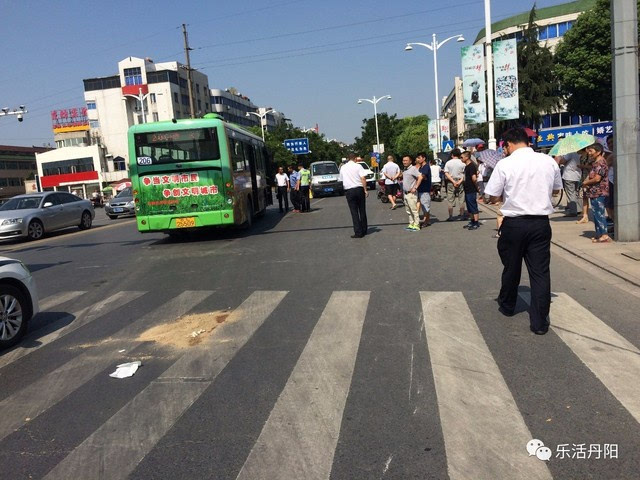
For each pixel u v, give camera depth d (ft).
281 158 230.68
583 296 21.09
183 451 11.16
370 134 297.33
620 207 30.78
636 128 30.09
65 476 10.50
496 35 217.15
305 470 10.21
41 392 14.69
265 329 18.89
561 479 9.61
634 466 9.89
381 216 54.60
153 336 18.99
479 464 10.13
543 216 16.97
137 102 278.26
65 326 21.13
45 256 42.80
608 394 12.64
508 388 13.21
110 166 280.72
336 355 15.97
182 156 42.45
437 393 13.09
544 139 165.27
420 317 19.22
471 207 41.19
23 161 355.36
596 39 138.41
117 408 13.35
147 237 51.67
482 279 24.62
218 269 31.04
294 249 36.52
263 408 12.84
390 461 10.36
